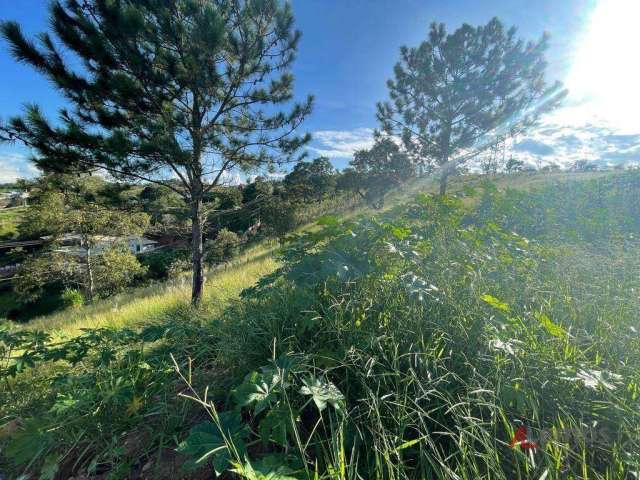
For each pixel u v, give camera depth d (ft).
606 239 14.44
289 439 3.90
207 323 7.56
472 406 3.94
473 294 6.01
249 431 3.46
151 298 25.88
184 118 18.16
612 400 3.89
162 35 16.22
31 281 53.57
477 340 4.85
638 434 3.40
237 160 21.70
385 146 49.08
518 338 5.22
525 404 3.94
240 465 2.73
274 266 20.97
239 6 18.67
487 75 36.32
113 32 14.84
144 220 36.11
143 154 16.08
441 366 4.32
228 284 19.20
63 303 64.23
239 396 3.57
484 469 3.34
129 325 15.42
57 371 8.61
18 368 7.00
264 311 6.58
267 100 20.99
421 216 10.53
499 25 35.83
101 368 6.07
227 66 19.45
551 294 7.32
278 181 25.14
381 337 4.73
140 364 5.96
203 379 5.66
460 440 3.24
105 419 4.95
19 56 14.01
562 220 18.81
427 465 3.31
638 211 21.35
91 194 19.21
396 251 6.41
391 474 3.01
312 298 5.68
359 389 4.38
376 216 9.76
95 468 4.24
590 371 4.16
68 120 15.88
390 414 3.76
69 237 54.24
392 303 5.84
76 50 15.15
